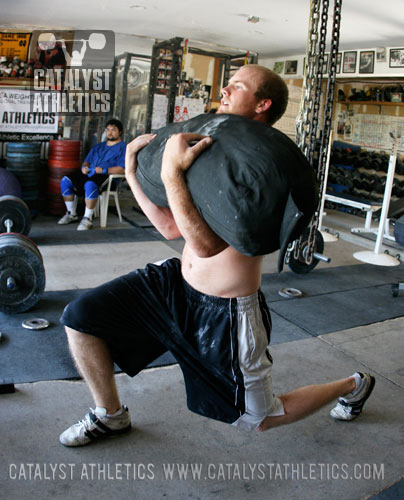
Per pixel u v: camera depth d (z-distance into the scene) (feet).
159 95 23.35
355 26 18.04
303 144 11.22
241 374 5.27
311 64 10.71
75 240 16.85
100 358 5.90
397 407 8.00
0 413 7.00
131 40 24.31
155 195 4.71
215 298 5.23
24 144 18.83
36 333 9.64
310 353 9.75
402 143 24.43
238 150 3.95
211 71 24.84
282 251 3.85
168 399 7.76
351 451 6.81
